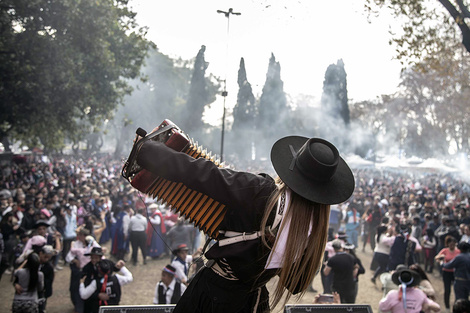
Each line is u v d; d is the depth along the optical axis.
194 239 11.98
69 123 19.53
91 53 17.50
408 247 10.23
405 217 14.88
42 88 16.39
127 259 13.43
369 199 18.17
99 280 6.53
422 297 5.78
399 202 17.41
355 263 7.88
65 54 15.98
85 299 6.50
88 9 16.42
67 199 13.97
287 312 3.11
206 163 1.29
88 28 16.58
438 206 19.14
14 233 10.98
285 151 1.33
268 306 1.42
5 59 15.57
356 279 7.91
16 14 15.77
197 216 1.34
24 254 8.44
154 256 13.14
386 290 7.13
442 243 12.24
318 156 1.24
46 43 15.75
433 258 12.55
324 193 1.24
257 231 1.27
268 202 1.25
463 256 8.80
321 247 1.27
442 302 10.20
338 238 8.54
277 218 1.24
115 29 19.84
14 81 16.06
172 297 6.59
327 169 1.22
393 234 10.88
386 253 11.03
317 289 10.80
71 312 9.04
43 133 21.48
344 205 16.33
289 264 1.22
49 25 16.09
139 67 21.48
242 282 1.32
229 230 1.31
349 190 1.29
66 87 16.78
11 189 17.94
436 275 12.48
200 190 1.28
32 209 11.44
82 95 17.98
